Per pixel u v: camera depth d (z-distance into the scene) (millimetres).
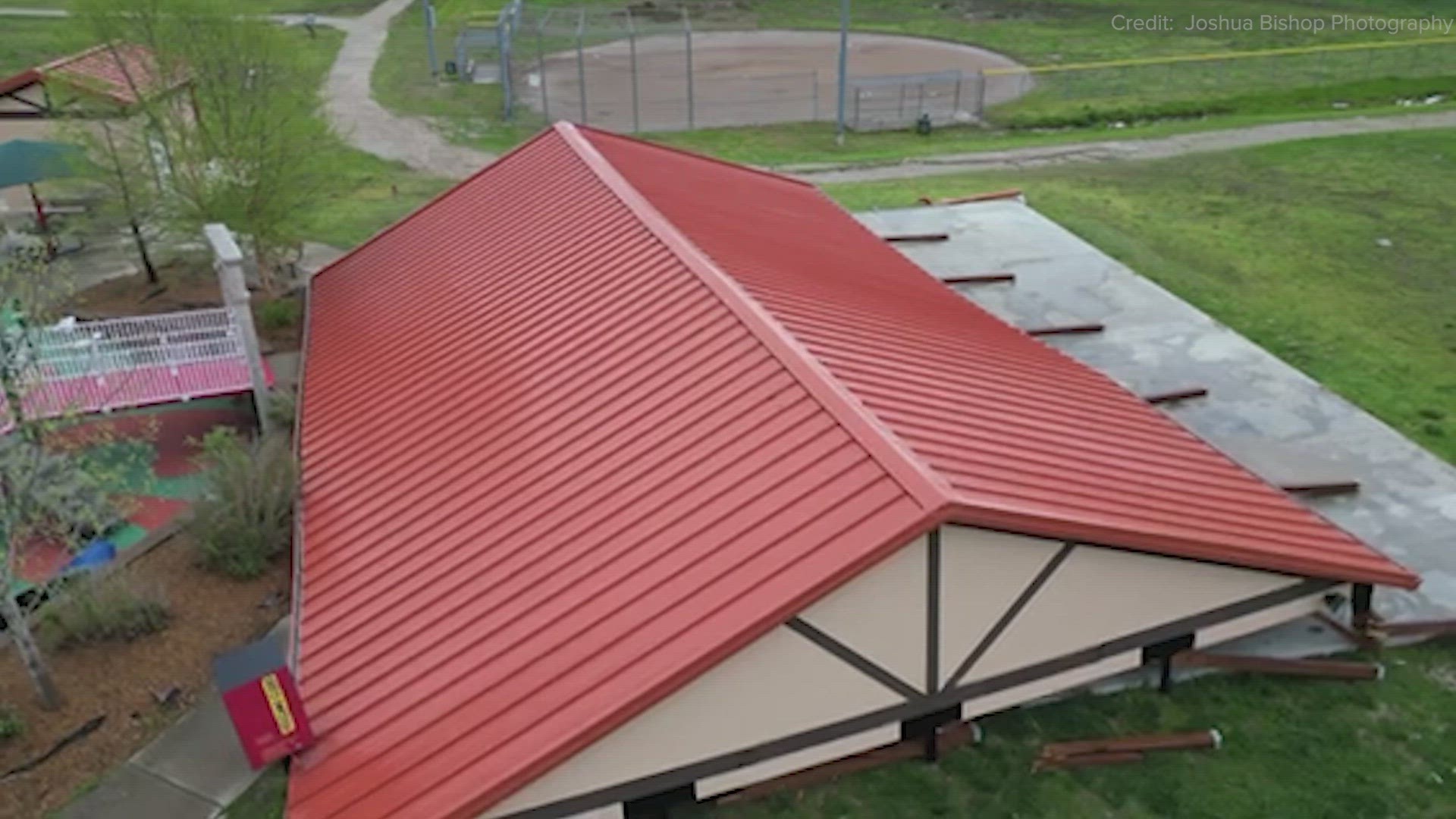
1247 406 17875
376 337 16641
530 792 9297
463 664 10070
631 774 9586
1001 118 41781
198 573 14508
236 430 18266
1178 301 21781
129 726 12062
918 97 44531
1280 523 11727
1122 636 11070
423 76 46906
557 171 19141
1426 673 12164
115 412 18375
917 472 9812
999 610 10234
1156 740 11133
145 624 13430
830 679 9867
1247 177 31594
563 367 13555
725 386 11914
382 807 9023
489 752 9156
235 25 21562
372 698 10062
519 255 16984
